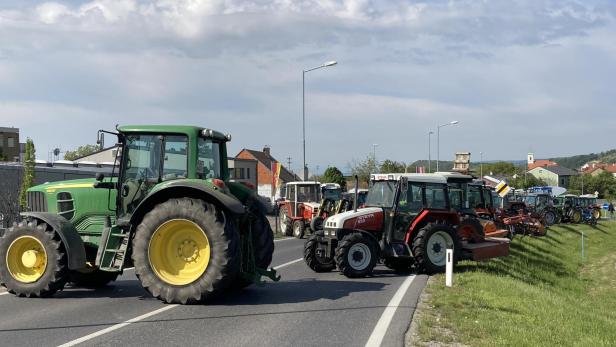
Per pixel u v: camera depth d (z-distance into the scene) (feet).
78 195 33.24
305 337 22.70
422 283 38.70
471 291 35.01
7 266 31.14
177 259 28.89
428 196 46.50
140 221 29.63
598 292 67.41
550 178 392.68
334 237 43.98
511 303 32.50
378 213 45.01
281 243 75.87
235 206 28.19
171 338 22.20
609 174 377.09
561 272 77.15
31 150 71.82
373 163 205.67
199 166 31.27
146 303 29.48
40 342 21.52
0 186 78.23
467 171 83.05
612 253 107.55
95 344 21.26
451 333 24.17
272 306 28.91
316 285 37.24
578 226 144.36
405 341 22.66
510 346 22.53
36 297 31.17
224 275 28.19
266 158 242.17
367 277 42.29
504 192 97.96
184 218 28.32
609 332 30.48
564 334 27.12
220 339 22.13
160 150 31.14
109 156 150.92
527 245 93.04
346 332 23.58
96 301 30.17
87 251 33.04
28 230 31.01
